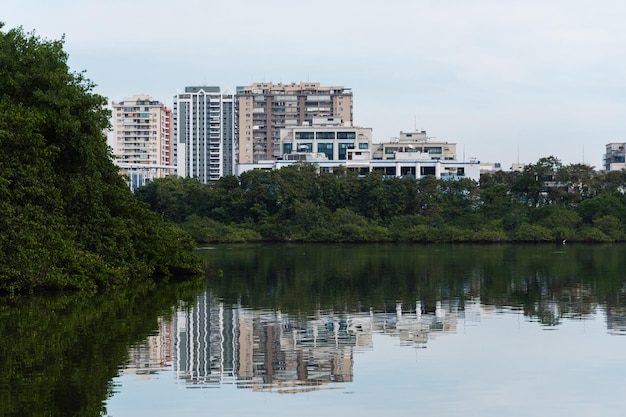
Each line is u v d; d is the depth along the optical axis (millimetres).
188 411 23703
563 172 163750
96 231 58188
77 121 53250
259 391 26016
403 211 159500
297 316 42062
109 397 24984
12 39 55219
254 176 160375
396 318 41406
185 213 160375
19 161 50531
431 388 26422
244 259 93312
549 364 29859
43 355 30438
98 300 48375
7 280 48406
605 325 38906
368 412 23719
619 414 23672
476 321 40312
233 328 37938
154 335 35344
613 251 112188
